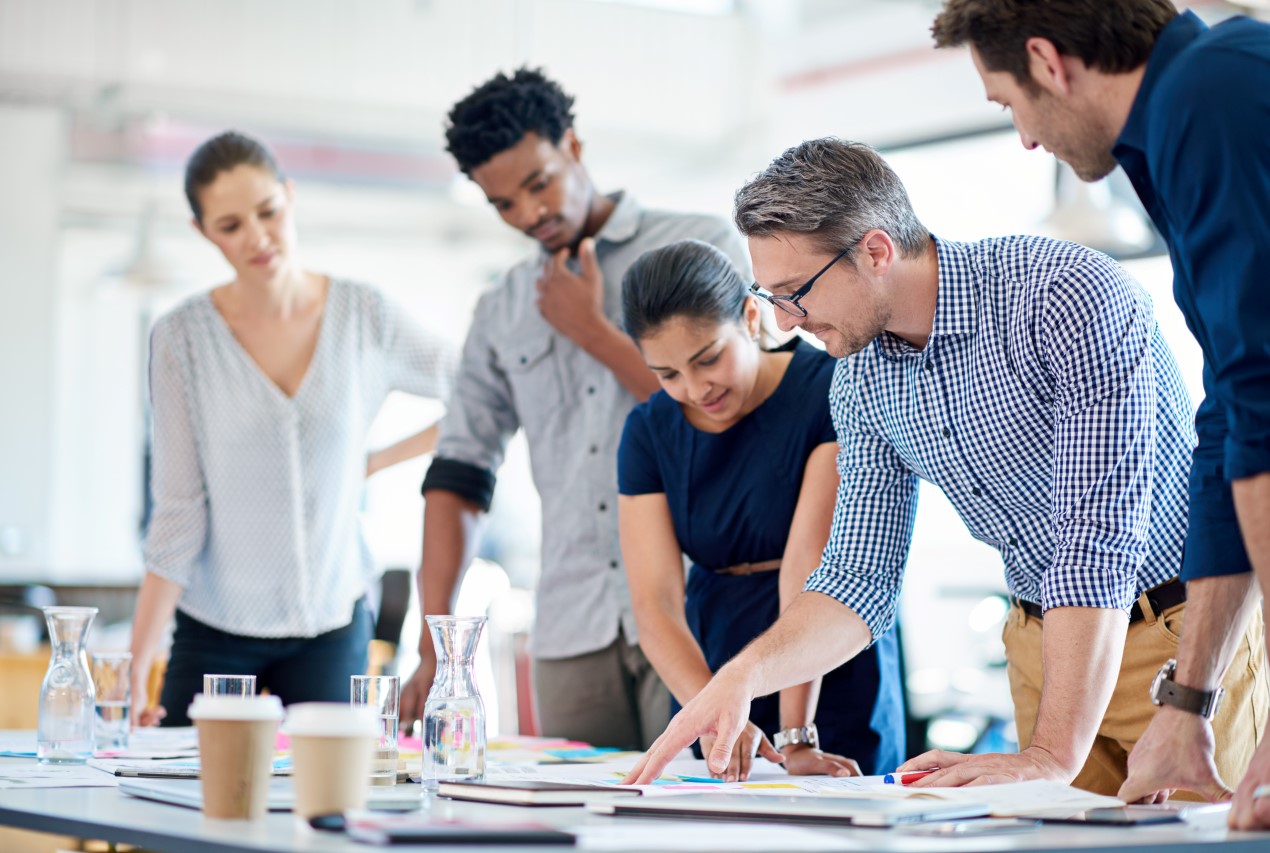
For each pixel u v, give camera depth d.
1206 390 1.64
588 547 2.76
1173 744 1.55
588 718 2.76
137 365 10.11
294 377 3.04
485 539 9.80
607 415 2.76
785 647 1.85
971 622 7.06
